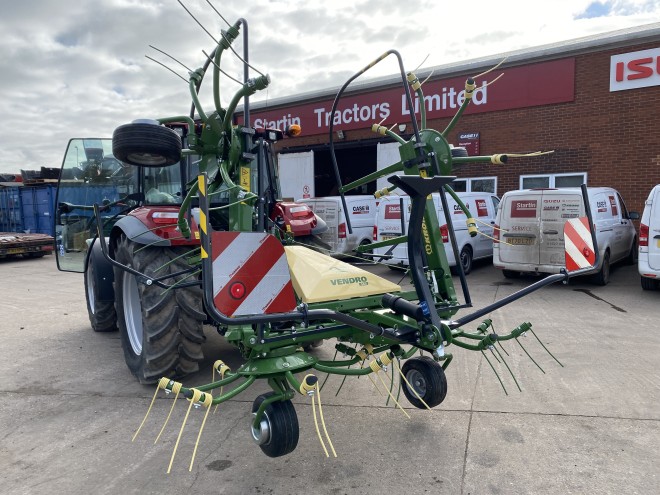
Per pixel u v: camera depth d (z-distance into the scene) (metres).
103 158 5.79
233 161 3.50
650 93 10.32
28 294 9.26
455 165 3.71
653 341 5.32
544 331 5.80
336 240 11.47
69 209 6.09
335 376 4.53
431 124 12.97
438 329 2.96
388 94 13.60
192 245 4.26
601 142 10.93
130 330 4.63
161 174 5.28
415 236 3.07
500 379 4.14
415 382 3.60
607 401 3.82
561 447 3.17
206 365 4.95
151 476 2.99
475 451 3.15
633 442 3.20
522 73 11.62
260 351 2.76
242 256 2.60
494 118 12.11
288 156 15.41
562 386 4.13
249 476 2.95
